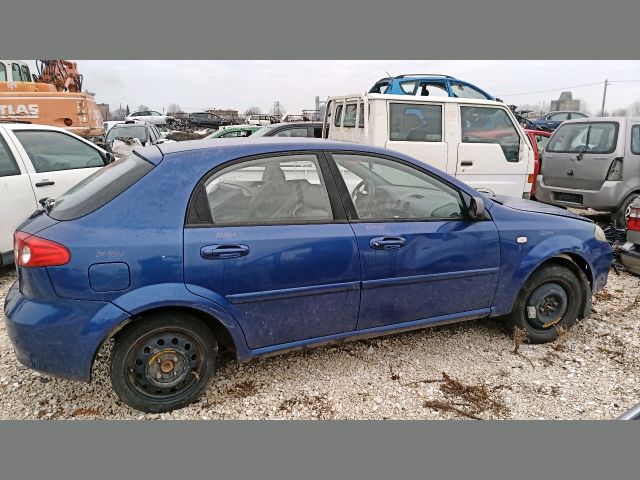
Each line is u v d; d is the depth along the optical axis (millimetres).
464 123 6340
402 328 3154
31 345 2436
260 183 2771
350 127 6566
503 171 6562
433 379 3092
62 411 2750
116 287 2422
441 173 3229
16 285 2738
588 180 6699
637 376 3131
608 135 6535
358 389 2984
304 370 3182
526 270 3369
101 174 2922
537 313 3512
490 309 3379
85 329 2412
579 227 3586
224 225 2631
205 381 2777
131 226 2477
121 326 2492
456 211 3232
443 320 3256
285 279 2725
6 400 2834
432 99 6141
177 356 2674
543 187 7484
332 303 2896
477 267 3227
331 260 2811
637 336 3672
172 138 20484
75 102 9039
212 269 2561
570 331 3734
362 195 3006
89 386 2975
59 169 5453
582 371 3191
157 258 2467
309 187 2871
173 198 2568
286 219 2775
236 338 2709
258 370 3172
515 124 6598
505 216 3355
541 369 3217
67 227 2451
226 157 2719
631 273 5031
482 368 3221
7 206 4770
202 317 2732
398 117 6055
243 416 2738
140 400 2658
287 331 2848
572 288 3574
